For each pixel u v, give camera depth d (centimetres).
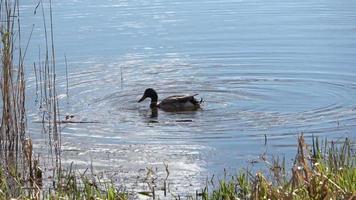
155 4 3139
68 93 2008
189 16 2911
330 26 2684
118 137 1662
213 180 1391
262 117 1777
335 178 1173
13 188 1333
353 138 1594
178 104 1878
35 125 1747
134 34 2645
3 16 1947
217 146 1588
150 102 1955
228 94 1998
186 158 1520
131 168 1470
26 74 2155
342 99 1903
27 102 1917
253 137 1636
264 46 2447
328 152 1431
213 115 1811
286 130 1673
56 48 2453
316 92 1973
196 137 1648
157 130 1709
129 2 3203
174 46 2491
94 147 1597
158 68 2261
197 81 2128
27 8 3039
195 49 2445
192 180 1400
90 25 2772
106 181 1397
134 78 2156
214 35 2606
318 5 3052
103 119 1800
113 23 2806
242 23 2775
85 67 2255
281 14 2912
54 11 3003
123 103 1942
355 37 2514
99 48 2464
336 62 2233
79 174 1430
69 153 1562
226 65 2272
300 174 1162
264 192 1141
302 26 2700
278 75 2147
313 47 2411
